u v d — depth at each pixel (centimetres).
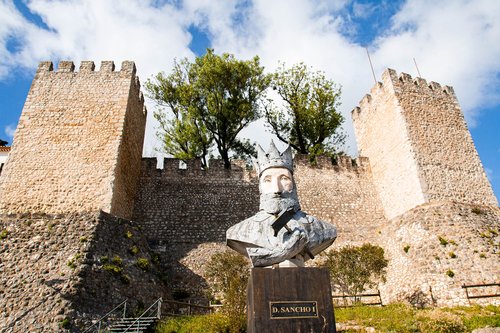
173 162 2148
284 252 632
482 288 1432
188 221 1969
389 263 1777
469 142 2098
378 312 1286
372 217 2131
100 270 1306
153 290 1438
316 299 577
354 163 2333
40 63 1970
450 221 1656
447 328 1035
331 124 2570
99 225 1437
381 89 2270
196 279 1736
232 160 2202
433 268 1552
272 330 552
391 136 2144
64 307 1150
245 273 1609
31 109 1839
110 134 1794
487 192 1970
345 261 1708
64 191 1647
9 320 1134
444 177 1942
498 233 1636
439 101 2200
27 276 1256
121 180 1781
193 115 2342
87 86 1920
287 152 764
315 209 2122
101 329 1140
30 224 1450
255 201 2080
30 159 1716
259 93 2478
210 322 1159
